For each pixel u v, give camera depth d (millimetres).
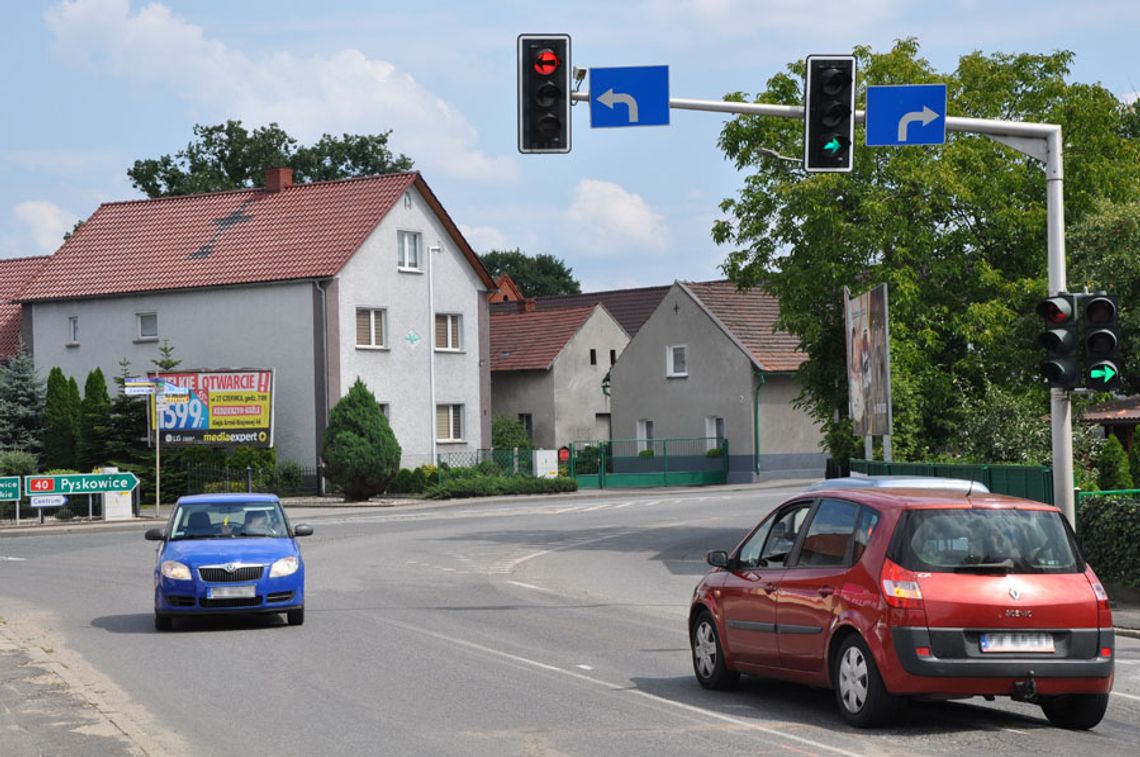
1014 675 12453
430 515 51250
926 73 38094
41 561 34938
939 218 37219
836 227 35469
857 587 12898
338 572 30812
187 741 12453
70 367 70188
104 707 14211
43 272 71500
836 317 37375
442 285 69375
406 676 16250
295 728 13023
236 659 17859
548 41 19234
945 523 12828
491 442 76750
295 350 64125
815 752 11703
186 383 61500
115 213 74000
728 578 14992
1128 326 31156
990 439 33844
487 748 11977
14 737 12484
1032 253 37469
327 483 62781
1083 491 24781
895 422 35469
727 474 76688
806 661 13586
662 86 19609
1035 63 38656
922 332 35938
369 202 67000
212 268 66875
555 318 87250
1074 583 12828
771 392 76875
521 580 28969
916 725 13055
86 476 49719
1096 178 37375
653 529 42594
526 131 19297
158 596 20969
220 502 23125
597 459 76938
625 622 21781
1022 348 35250
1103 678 12695
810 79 19641
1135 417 42188
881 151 36250
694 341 78438
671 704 14250
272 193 70688
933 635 12422
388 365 66125
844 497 13695
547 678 16047
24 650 18656
